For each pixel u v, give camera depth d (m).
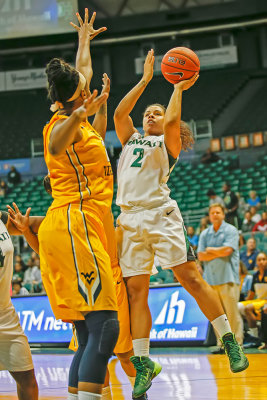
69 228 2.54
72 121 2.41
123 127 3.42
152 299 7.17
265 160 16.30
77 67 3.15
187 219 14.71
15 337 2.86
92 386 2.38
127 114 3.42
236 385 3.85
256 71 17.09
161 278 8.99
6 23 16.28
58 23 16.17
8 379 5.19
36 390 2.93
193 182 16.09
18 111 18.20
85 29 3.29
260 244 10.19
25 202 16.67
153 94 17.25
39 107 18.11
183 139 3.68
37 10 16.22
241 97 17.42
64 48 17.08
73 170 2.62
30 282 11.12
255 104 17.30
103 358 2.43
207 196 15.62
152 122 3.45
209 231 6.39
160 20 16.45
